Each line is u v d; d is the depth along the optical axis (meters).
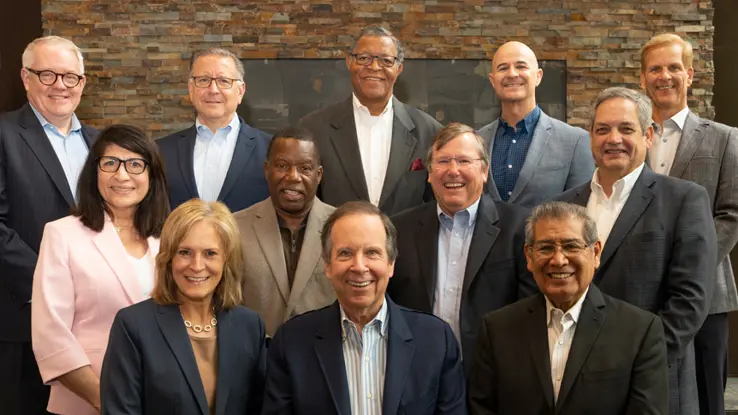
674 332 2.80
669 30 5.52
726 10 5.48
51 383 2.74
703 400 3.34
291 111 5.55
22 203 3.26
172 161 3.54
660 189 2.98
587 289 2.69
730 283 3.34
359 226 2.49
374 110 3.62
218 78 3.56
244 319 2.60
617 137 2.93
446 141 3.01
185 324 2.52
